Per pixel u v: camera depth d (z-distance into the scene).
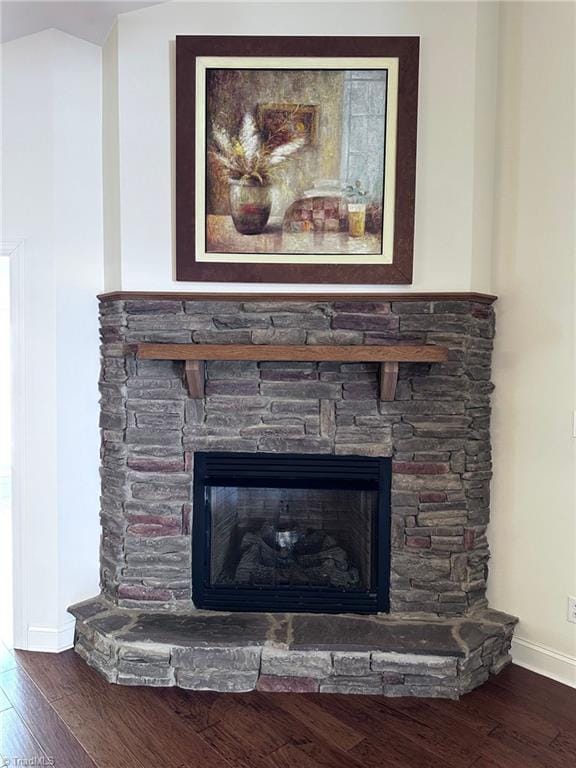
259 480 2.51
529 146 2.42
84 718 2.07
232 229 2.42
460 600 2.46
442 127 2.37
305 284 2.42
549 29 2.34
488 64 2.43
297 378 2.46
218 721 2.07
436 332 2.38
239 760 1.87
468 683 2.26
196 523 2.52
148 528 2.51
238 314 2.42
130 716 2.09
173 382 2.48
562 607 2.37
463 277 2.39
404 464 2.44
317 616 2.47
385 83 2.35
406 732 2.02
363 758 1.89
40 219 2.49
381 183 2.38
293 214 2.40
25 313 2.51
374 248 2.40
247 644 2.25
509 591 2.52
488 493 2.54
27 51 2.47
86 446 2.61
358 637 2.29
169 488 2.50
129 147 2.43
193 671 2.26
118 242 2.48
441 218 2.38
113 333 2.51
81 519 2.61
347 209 2.39
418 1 2.34
